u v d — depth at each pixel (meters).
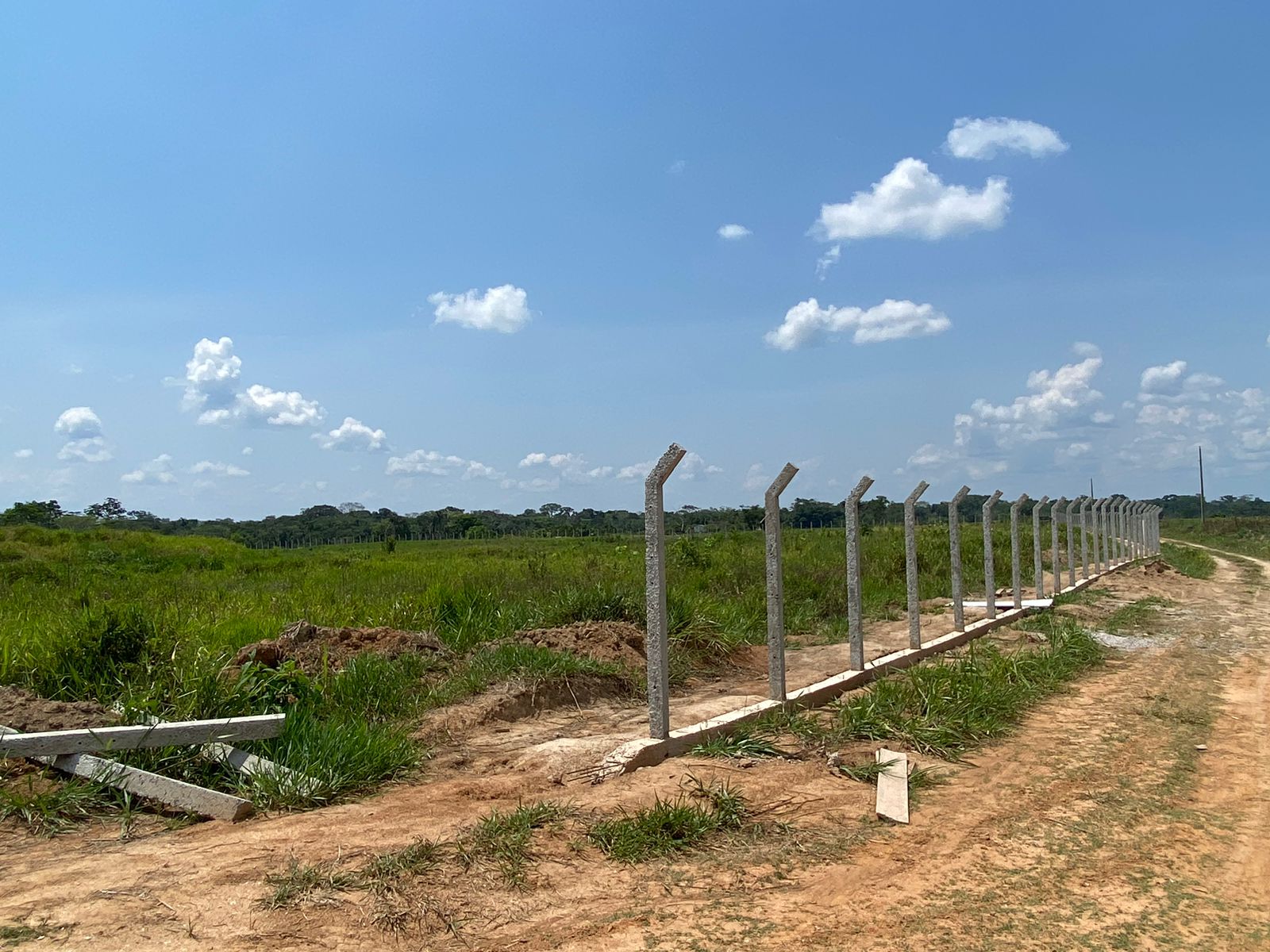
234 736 5.61
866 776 5.93
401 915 3.72
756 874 4.33
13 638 7.85
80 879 3.99
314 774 5.47
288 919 3.64
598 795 5.30
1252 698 8.70
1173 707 8.24
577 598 11.11
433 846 4.38
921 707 7.46
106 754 5.28
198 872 4.08
